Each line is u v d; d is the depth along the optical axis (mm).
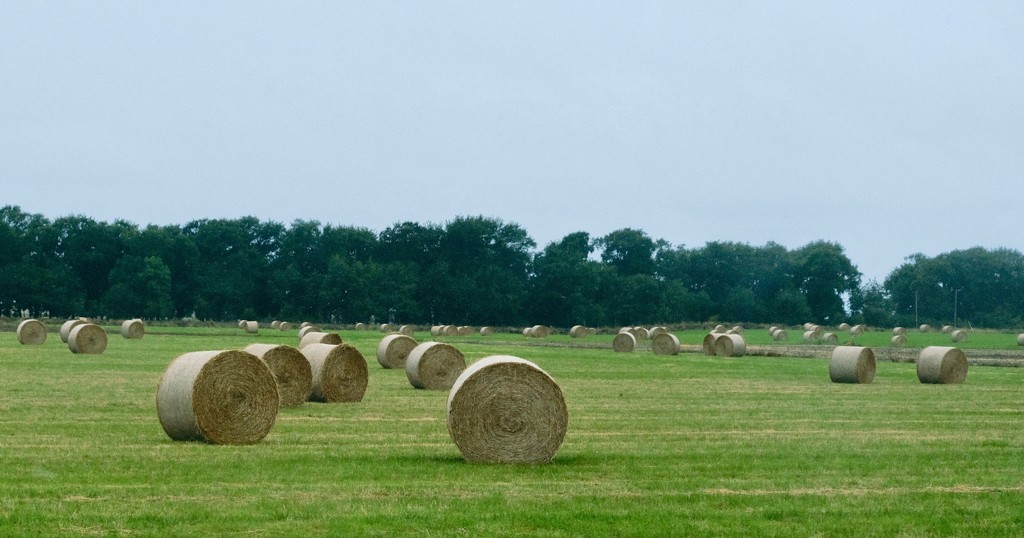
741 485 31781
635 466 35594
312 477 32562
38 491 29422
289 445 40438
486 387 36625
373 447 40094
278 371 57656
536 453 36625
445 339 183750
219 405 40688
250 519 26172
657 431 45812
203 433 40344
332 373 60688
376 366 95938
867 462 36625
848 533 25609
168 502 28125
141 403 54406
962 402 61594
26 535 24219
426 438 42875
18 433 42188
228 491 29859
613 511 27625
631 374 87750
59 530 24781
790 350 145625
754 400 62156
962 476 33812
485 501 28812
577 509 27875
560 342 173500
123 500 28375
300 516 26547
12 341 133500
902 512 28000
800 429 47000
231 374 41000
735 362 108562
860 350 78750
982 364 109938
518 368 36750
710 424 48719
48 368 82312
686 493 30375
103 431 43344
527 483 31938
